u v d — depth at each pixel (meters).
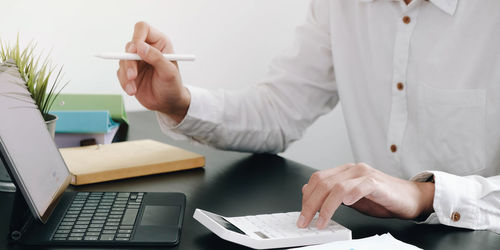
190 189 0.86
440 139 1.05
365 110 1.19
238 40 1.84
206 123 1.05
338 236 0.64
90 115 1.08
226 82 1.85
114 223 0.65
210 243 0.63
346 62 1.20
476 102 1.00
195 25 1.73
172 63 0.92
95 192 0.77
